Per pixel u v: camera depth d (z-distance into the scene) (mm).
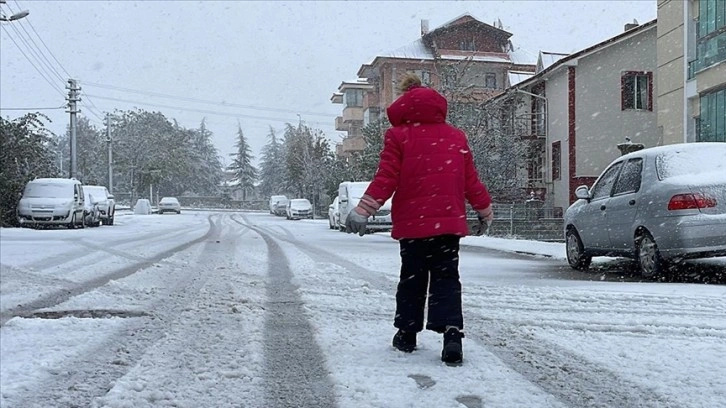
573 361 3807
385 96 45781
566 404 3047
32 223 23891
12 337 4508
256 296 6371
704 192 7137
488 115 24594
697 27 17953
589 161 28125
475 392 3182
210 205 88625
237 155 108562
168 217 45500
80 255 11438
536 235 21969
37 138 27219
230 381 3449
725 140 16734
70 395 3262
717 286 6988
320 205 51344
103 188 29859
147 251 12469
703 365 3691
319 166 53156
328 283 7363
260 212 70875
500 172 24516
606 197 8641
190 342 4332
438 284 3717
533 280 7781
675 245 7227
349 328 4734
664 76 19609
